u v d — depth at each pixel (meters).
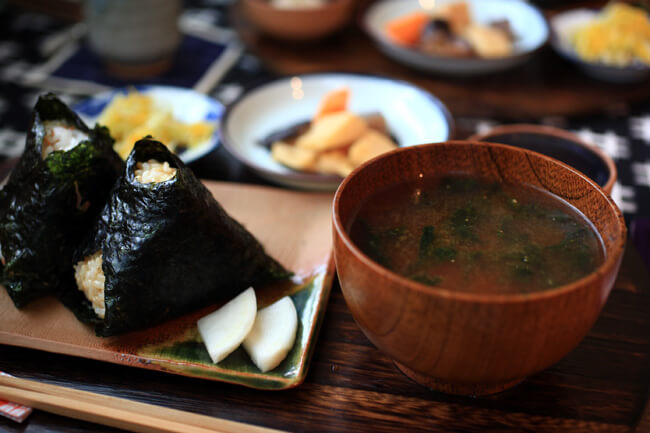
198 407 0.27
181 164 0.30
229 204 0.37
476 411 0.26
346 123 0.40
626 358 0.28
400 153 0.28
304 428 0.26
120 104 0.44
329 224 0.35
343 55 0.56
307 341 0.28
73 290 0.31
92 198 0.31
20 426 0.27
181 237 0.28
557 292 0.22
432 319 0.22
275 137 0.42
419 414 0.26
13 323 0.30
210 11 0.71
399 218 0.27
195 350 0.28
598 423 0.26
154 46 0.55
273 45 0.58
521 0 0.59
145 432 0.26
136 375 0.28
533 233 0.26
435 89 0.51
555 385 0.27
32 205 0.30
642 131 0.51
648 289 0.31
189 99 0.47
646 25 0.55
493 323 0.22
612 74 0.51
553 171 0.27
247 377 0.27
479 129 0.49
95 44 0.56
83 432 0.27
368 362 0.28
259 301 0.30
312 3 0.58
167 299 0.29
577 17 0.60
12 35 0.66
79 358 0.29
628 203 0.44
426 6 0.62
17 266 0.30
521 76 0.53
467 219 0.27
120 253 0.28
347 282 0.25
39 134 0.31
